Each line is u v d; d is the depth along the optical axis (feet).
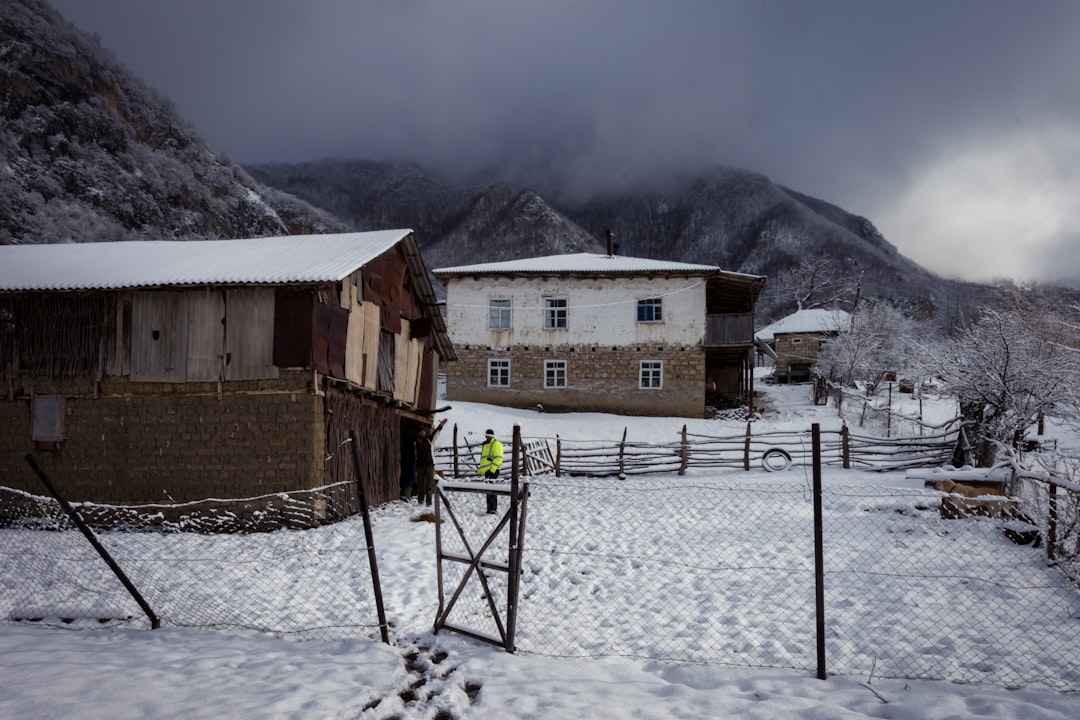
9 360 50.70
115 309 50.08
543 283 117.70
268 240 61.52
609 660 22.18
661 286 115.14
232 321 48.60
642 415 114.11
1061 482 29.66
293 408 47.70
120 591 30.04
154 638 24.53
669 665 21.65
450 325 118.52
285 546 40.22
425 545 39.32
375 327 58.23
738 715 17.75
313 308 47.57
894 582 30.14
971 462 66.64
